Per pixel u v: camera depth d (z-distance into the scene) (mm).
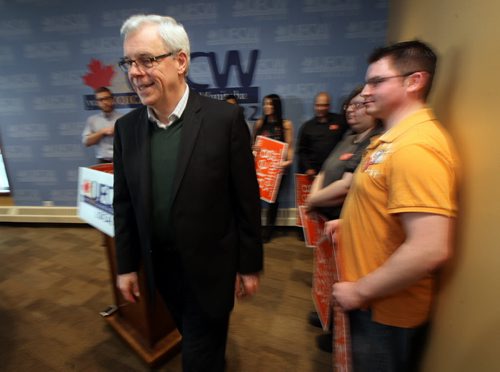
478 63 700
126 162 952
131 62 802
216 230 920
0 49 3031
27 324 1829
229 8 2711
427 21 1186
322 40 2703
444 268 833
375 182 755
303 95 2852
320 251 1287
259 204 965
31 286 2240
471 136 723
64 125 3186
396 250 738
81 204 1515
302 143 2535
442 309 844
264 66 2820
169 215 897
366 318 862
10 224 3395
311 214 1451
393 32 2242
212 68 2873
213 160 857
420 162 651
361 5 2588
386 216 744
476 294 673
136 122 959
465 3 781
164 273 1067
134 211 1011
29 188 3367
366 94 838
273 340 1668
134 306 1569
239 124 889
